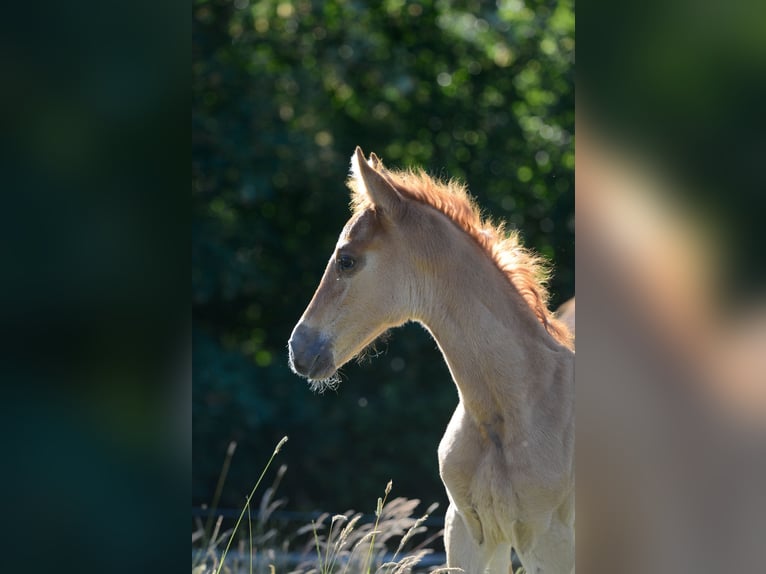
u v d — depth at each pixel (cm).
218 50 1345
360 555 664
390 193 528
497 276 535
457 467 523
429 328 539
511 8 1570
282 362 1394
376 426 1370
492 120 1551
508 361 511
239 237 1374
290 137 1348
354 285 530
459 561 540
